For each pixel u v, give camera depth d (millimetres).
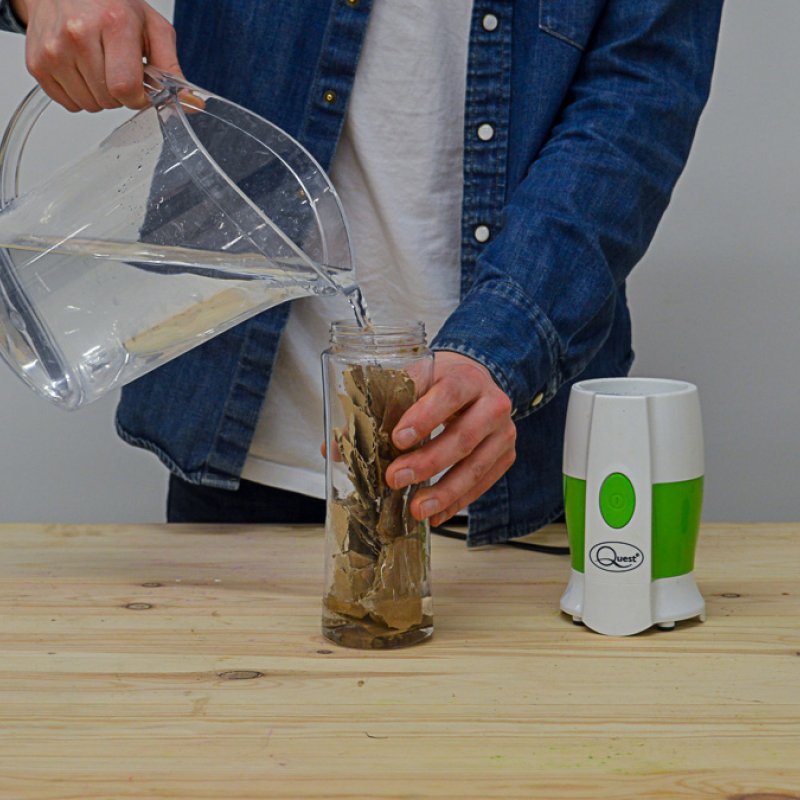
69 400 963
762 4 1699
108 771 672
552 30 1150
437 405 835
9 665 838
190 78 1285
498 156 1204
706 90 1169
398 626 870
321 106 1231
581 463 915
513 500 1195
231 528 1239
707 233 1771
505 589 1026
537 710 757
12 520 1928
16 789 650
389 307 1310
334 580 883
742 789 651
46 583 1039
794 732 723
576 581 937
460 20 1216
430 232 1258
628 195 1074
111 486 1917
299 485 1336
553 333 1000
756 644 877
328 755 692
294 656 857
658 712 753
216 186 812
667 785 655
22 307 903
